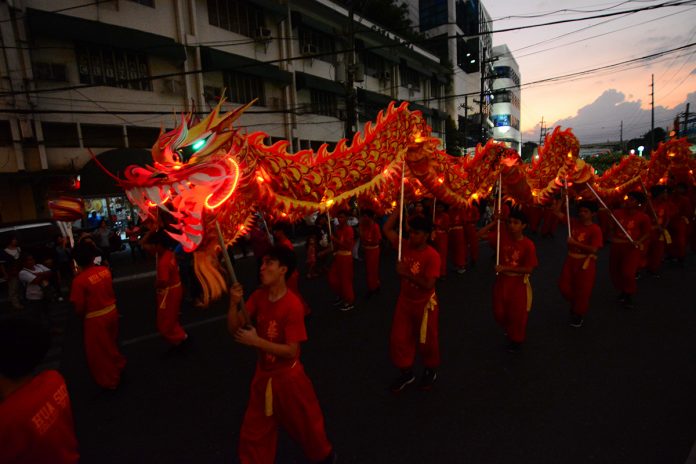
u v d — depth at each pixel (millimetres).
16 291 7898
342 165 4875
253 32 18562
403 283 3959
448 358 4719
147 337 6039
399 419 3553
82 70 13289
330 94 22844
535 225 13969
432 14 40531
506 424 3398
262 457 2588
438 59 35000
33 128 12461
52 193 5754
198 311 7117
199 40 16438
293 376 2539
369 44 25672
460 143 35469
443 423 3459
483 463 2938
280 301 2572
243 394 4188
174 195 3207
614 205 11828
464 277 8797
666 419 3346
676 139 10672
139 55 14625
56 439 1690
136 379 4648
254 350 5293
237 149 3824
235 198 4039
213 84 17109
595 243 5191
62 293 9430
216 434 3516
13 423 1554
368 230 7375
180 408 3977
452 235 9055
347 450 3158
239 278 9930
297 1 20547
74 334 6465
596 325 5477
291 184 4465
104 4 13602
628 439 3119
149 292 9102
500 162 6039
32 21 11898
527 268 4488
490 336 5312
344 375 4438
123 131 14320
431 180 5633
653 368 4223
